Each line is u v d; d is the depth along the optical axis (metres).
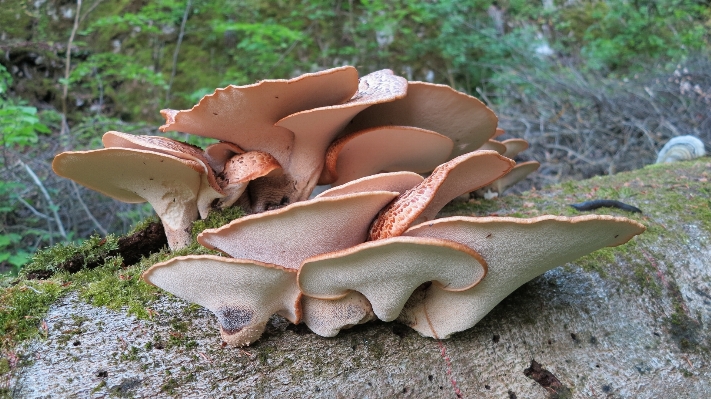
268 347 0.46
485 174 0.51
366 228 0.47
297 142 0.60
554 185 0.83
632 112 1.78
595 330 0.52
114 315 0.46
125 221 1.45
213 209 0.60
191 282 0.43
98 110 2.13
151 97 2.17
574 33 2.55
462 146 0.71
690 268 0.60
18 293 0.47
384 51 2.39
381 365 0.47
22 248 1.34
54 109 2.13
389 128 0.57
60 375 0.42
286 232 0.43
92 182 0.57
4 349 0.43
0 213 1.34
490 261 0.41
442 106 0.62
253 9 2.42
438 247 0.38
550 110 1.88
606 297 0.55
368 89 0.59
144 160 0.51
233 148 0.60
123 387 0.42
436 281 0.44
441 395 0.47
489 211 0.73
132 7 2.37
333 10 2.51
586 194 0.76
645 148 1.68
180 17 2.36
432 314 0.47
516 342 0.50
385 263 0.40
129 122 2.13
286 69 2.31
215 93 0.52
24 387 0.41
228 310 0.44
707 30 2.38
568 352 0.51
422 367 0.47
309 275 0.42
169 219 0.60
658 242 0.62
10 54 2.17
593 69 2.19
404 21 2.49
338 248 0.47
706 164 0.84
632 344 0.52
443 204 0.54
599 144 1.71
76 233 1.39
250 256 0.47
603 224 0.38
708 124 1.66
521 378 0.49
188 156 0.53
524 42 2.30
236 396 0.43
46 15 2.33
